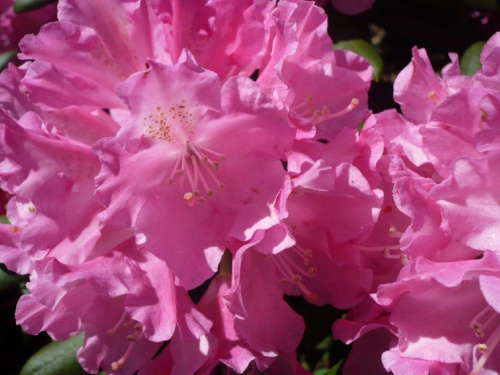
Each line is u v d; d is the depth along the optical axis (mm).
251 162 361
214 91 337
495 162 345
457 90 373
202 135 357
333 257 383
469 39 495
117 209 351
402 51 524
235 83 344
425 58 389
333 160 375
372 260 387
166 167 363
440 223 351
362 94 405
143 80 335
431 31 495
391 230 377
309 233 386
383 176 383
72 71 378
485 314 352
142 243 355
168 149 357
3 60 497
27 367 438
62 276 347
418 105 392
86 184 364
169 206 364
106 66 380
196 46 369
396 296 353
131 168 349
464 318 353
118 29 377
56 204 358
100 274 354
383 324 363
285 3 367
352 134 379
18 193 363
